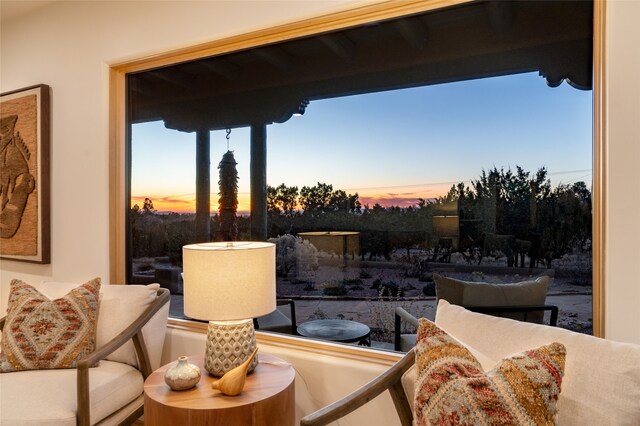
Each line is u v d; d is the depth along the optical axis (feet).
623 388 3.35
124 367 6.53
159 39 7.92
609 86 4.76
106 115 8.57
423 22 6.18
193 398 4.85
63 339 6.35
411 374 4.25
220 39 7.38
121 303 6.84
